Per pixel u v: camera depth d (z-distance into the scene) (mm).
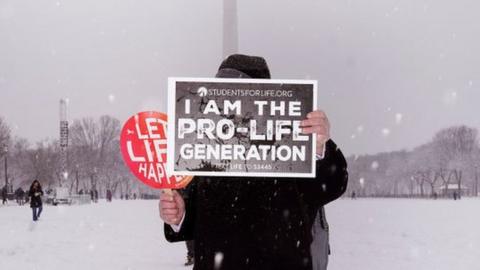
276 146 2574
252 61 2809
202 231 2611
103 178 90375
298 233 2586
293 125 2576
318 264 2930
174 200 2814
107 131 91062
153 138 2867
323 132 2562
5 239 14133
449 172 94625
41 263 9727
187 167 2586
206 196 2627
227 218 2576
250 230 2555
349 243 12453
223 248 2562
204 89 2586
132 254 10883
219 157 2584
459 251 11031
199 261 2613
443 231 15625
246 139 2580
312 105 2576
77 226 18719
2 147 69625
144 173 2838
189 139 2586
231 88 2584
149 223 20250
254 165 2578
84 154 88062
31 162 80250
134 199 78125
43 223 20438
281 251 2549
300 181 2699
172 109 2588
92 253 11070
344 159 2697
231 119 2586
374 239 13367
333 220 21047
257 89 2580
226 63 2814
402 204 43594
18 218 24297
